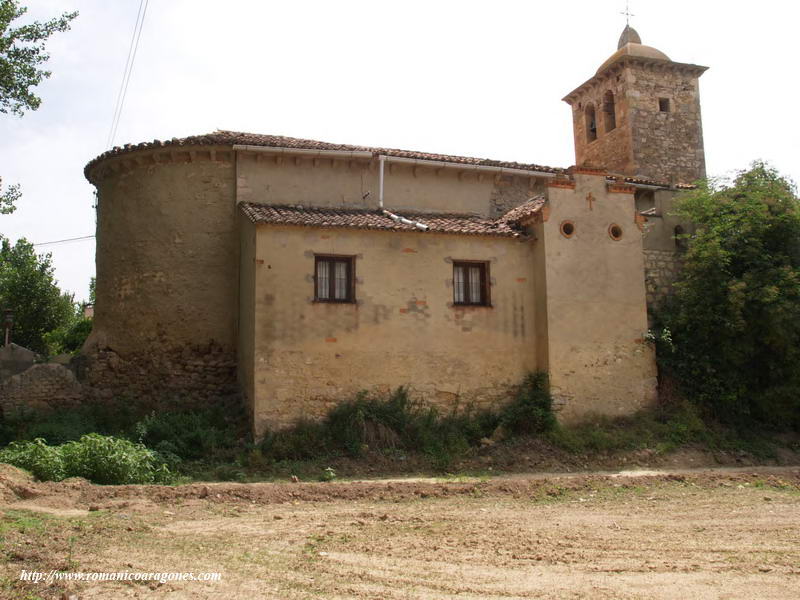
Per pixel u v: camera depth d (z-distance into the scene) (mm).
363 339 16281
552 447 15969
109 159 19047
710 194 19875
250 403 15672
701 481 13672
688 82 29078
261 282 15664
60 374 18094
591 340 17625
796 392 17469
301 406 15562
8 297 31234
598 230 18203
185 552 7812
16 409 17469
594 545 8547
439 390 16734
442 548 8250
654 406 17906
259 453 14414
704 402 17953
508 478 13945
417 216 18875
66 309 33469
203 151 18453
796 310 17062
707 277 18344
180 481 13094
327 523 9672
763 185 19531
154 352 18188
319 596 6359
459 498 11914
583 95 31000
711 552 8258
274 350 15547
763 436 17672
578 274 17797
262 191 18578
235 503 11008
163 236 18484
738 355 17750
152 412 16500
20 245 33312
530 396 17109
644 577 7125
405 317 16703
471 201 20344
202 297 18219
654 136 28062
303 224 16016
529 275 17953
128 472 12391
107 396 18328
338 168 19234
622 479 13586
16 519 8758
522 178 20969
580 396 17312
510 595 6461
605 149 29266
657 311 19359
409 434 15727
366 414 15609
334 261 16516
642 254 18562
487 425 16656
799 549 8469
